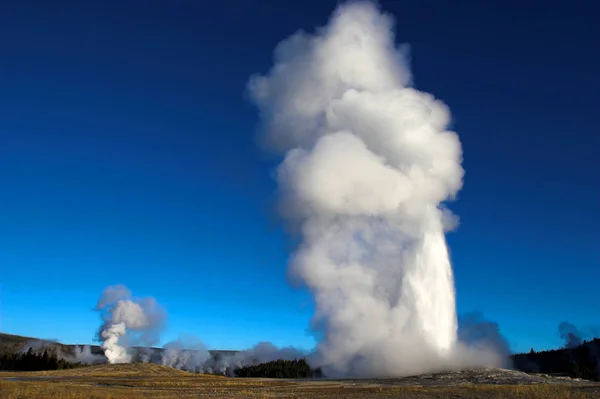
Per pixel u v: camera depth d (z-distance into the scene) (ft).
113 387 238.89
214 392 211.20
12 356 627.46
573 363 444.14
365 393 198.08
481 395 177.99
